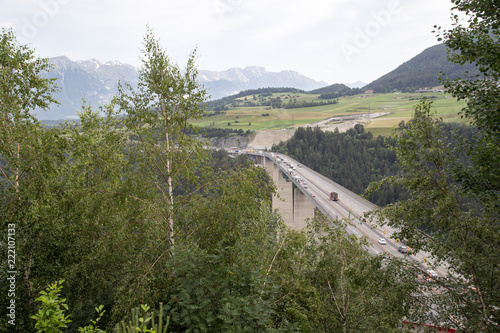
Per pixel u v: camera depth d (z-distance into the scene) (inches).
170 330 349.1
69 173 558.6
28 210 431.2
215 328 331.6
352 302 573.3
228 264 394.9
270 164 4881.9
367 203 2559.1
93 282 470.0
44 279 469.4
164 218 501.7
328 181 3567.9
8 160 442.6
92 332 237.9
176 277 364.2
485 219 356.2
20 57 510.9
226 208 501.4
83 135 538.0
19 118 454.6
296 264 551.2
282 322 401.7
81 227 493.7
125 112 556.1
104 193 484.7
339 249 568.1
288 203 3395.7
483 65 350.3
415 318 378.3
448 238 377.4
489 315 335.6
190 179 534.6
